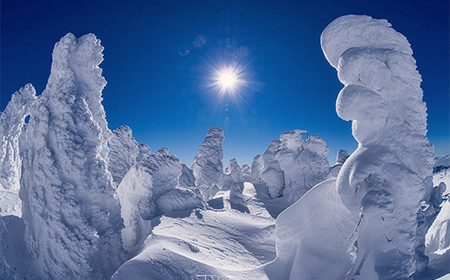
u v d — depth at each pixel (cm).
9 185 2030
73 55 1071
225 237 1426
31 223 1027
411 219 771
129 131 2258
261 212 2303
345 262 860
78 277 924
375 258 750
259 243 1454
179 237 1252
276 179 2802
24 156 1057
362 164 832
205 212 1648
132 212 1423
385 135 841
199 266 956
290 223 1020
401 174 788
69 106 990
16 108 2150
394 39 865
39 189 969
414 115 816
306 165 2561
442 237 1220
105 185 1057
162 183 1658
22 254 1025
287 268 971
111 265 1045
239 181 3397
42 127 984
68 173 966
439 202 1791
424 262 900
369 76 860
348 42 937
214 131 2711
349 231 884
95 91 1129
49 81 1080
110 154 2175
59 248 927
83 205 982
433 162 801
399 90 830
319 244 917
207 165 2573
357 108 866
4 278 871
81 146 991
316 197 1000
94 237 952
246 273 988
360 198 837
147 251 986
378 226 764
